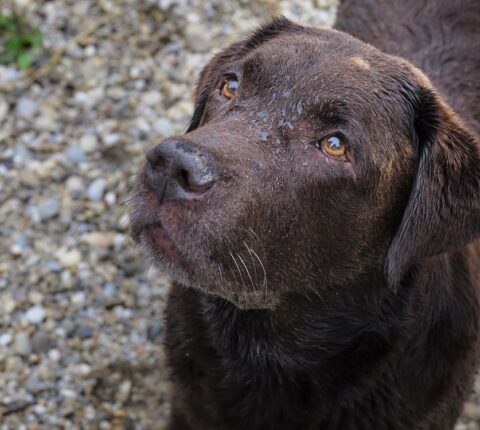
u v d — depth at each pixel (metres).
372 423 0.75
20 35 1.15
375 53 0.69
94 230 1.03
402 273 0.68
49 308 0.98
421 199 0.68
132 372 0.95
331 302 0.71
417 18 0.90
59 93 1.12
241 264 0.65
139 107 1.12
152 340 0.97
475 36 0.89
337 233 0.68
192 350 0.76
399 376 0.74
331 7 1.22
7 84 1.12
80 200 1.05
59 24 1.17
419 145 0.69
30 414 0.92
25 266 1.00
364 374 0.73
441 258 0.74
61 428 0.92
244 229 0.64
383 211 0.69
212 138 0.64
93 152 1.08
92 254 1.01
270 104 0.66
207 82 0.77
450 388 0.77
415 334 0.73
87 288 0.99
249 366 0.75
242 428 0.77
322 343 0.72
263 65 0.67
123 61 1.15
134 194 0.65
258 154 0.64
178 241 0.63
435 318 0.74
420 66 0.86
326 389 0.74
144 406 0.93
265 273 0.67
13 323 0.97
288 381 0.75
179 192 0.62
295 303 0.71
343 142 0.66
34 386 0.93
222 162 0.63
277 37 0.73
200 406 0.78
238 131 0.65
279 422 0.76
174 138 0.62
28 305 0.98
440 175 0.68
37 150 1.08
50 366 0.95
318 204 0.67
